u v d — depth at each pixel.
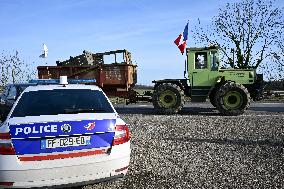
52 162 3.00
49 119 3.15
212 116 9.91
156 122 8.81
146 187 3.87
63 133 3.07
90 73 13.09
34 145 3.00
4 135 3.00
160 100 10.79
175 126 8.12
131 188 3.84
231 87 10.06
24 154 2.96
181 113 11.14
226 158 5.14
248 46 29.72
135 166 4.80
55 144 3.04
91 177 3.10
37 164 2.96
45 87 4.00
